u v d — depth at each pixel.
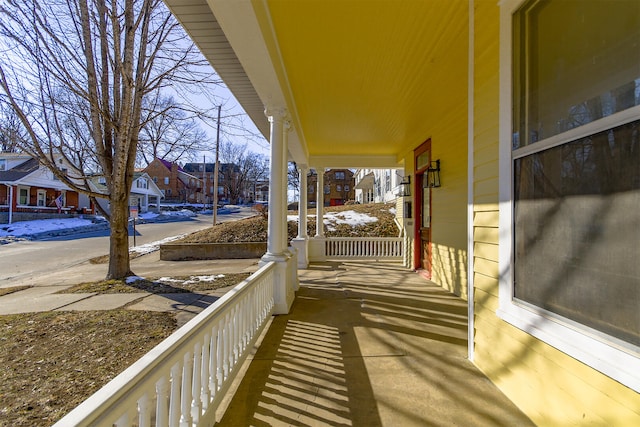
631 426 1.26
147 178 31.73
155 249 11.77
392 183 15.02
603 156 1.39
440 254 5.43
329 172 46.69
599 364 1.38
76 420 0.83
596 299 1.42
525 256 1.89
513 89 1.98
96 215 25.84
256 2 2.18
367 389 2.20
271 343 2.99
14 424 2.04
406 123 5.53
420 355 2.72
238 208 41.69
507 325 2.07
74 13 5.68
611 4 1.37
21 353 3.10
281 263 3.85
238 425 1.83
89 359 2.97
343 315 3.80
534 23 1.85
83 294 5.46
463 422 1.84
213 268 8.17
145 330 3.70
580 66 1.53
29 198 22.91
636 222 1.26
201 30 2.68
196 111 6.73
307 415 1.92
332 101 4.52
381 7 2.51
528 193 1.86
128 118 6.18
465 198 4.49
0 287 6.50
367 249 8.69
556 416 1.65
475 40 2.44
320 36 2.91
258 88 3.36
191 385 1.62
